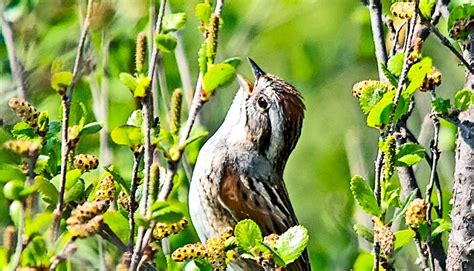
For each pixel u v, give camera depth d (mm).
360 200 8797
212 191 12227
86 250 11672
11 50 11859
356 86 9320
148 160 7258
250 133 12492
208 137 13828
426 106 15219
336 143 17812
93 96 12461
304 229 8523
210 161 12281
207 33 7766
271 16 16500
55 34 12898
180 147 7293
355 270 10469
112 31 13352
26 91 12266
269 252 8406
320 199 17203
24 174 8328
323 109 17953
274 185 12492
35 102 12633
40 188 8250
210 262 8594
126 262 7500
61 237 7559
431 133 13609
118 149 13227
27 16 12648
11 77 12531
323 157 17797
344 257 14922
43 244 7363
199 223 12289
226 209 12227
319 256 15297
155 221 7176
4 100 11867
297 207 17359
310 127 17969
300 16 17984
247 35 16000
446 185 14586
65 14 13047
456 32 9406
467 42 9484
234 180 12242
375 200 8789
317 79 17984
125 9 13516
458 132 9570
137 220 7160
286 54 18031
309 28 18000
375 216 8789
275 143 12523
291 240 8492
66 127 7738
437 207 10406
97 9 12219
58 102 12953
